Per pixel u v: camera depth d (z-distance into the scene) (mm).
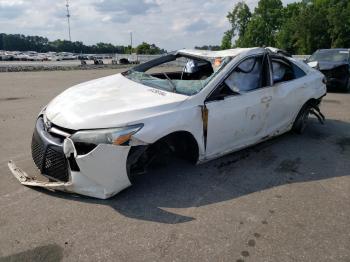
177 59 4910
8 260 2402
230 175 3986
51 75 17891
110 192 3180
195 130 3641
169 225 2904
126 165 3162
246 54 4293
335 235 2869
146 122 3215
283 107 4875
